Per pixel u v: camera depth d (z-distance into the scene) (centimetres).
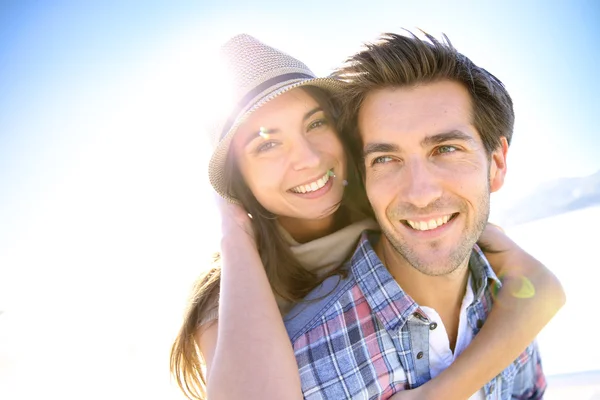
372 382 59
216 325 64
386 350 60
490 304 66
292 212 71
